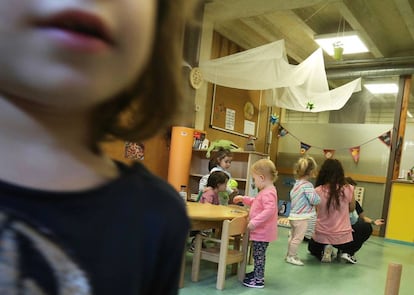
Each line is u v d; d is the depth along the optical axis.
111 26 0.28
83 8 0.26
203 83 5.48
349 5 4.51
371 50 5.90
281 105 6.33
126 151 4.32
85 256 0.32
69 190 0.33
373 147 6.37
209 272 2.81
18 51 0.25
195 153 5.12
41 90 0.27
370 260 3.92
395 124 6.17
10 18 0.25
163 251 0.41
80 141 0.36
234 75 4.99
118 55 0.29
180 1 0.43
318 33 5.90
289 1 4.52
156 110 0.46
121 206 0.36
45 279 0.29
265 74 4.88
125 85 0.33
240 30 5.95
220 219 2.46
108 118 0.42
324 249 3.62
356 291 2.70
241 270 2.66
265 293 2.45
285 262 3.39
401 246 5.19
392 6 4.96
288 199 7.15
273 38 6.18
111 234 0.34
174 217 0.43
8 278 0.27
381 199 6.15
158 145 4.81
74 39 0.26
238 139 6.37
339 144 6.73
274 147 7.34
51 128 0.32
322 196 3.66
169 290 0.44
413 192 5.60
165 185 0.47
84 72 0.27
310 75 5.10
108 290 0.33
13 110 0.30
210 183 3.57
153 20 0.35
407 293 2.79
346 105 7.54
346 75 6.51
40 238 0.29
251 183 4.62
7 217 0.28
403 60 5.94
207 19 5.13
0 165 0.30
